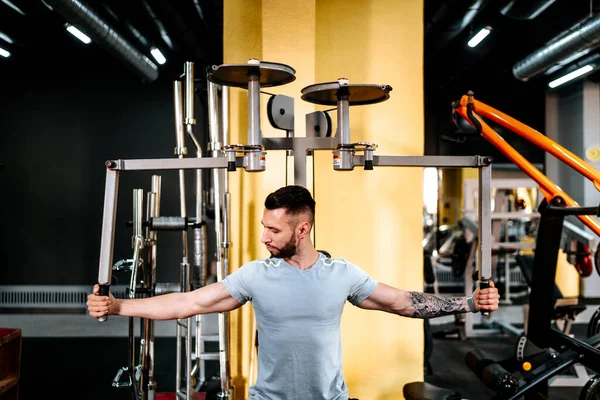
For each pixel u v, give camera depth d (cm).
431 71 757
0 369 345
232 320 337
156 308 181
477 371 314
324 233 331
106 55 790
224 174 308
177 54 701
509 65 705
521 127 298
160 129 792
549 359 304
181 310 182
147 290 276
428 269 557
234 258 337
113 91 794
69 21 491
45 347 581
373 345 331
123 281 763
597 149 827
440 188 889
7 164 786
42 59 788
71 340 613
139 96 793
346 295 181
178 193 782
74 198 790
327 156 332
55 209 789
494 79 873
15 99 788
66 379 467
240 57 332
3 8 530
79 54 789
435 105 874
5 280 783
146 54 707
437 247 802
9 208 785
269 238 175
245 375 335
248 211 335
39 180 789
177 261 779
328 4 336
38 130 790
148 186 780
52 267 786
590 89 828
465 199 652
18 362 353
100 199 790
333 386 180
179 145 296
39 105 791
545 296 317
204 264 319
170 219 284
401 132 335
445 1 485
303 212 175
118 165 191
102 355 549
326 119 224
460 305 192
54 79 791
